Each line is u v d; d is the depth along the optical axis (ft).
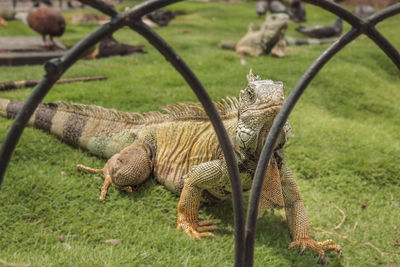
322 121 19.62
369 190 14.90
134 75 25.23
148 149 12.96
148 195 12.59
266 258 10.36
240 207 6.20
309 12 65.72
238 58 30.30
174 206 12.28
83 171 13.50
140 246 10.44
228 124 10.95
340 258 10.98
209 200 12.06
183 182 12.04
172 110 13.12
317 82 24.97
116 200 12.38
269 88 9.21
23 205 11.80
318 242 11.03
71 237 10.89
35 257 9.88
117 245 10.64
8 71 26.27
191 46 35.65
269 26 30.40
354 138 18.29
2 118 16.90
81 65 27.27
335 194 14.62
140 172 12.37
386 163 16.12
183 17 61.62
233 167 5.95
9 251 10.27
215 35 46.42
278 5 60.39
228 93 20.49
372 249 11.71
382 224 12.97
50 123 15.30
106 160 14.47
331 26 45.21
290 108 5.89
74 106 15.37
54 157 14.42
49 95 19.97
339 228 12.60
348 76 26.48
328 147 17.39
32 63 29.45
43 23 31.99
